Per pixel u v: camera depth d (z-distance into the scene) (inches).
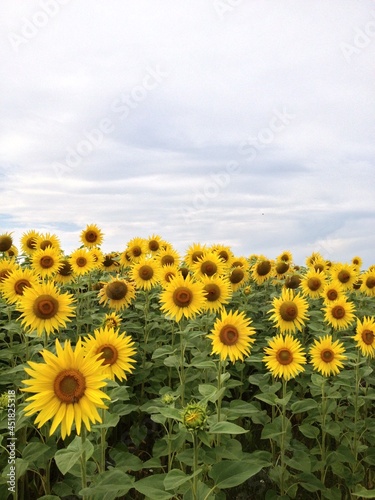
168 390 70.8
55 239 121.7
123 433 86.7
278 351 68.7
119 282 96.0
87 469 52.2
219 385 63.0
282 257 165.9
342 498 72.4
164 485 39.7
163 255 117.6
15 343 89.7
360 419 82.0
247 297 112.4
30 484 68.9
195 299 76.8
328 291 104.4
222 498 58.7
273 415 80.5
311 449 75.4
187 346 82.1
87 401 36.8
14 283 81.6
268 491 64.5
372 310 117.3
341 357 72.0
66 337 95.6
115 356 51.2
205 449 57.4
